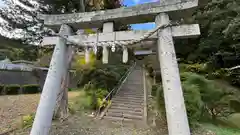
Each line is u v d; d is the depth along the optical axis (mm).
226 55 7199
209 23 8023
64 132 3979
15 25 12719
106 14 3225
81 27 3607
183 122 2266
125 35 3021
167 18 2818
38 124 2697
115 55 9492
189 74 5305
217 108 5156
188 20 8156
